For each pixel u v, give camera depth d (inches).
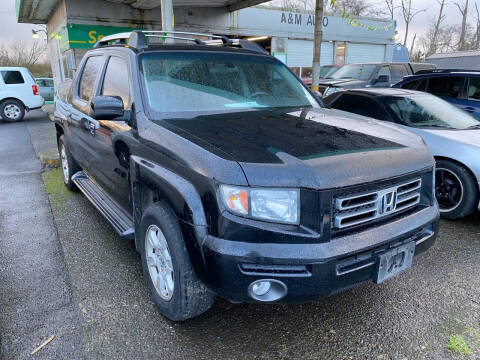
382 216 91.7
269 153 87.3
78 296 116.1
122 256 140.8
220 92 127.5
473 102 277.1
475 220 177.5
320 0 331.0
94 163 154.3
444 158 172.9
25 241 153.4
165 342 97.0
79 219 175.3
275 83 142.9
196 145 91.0
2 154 322.0
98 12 505.0
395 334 100.5
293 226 81.8
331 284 82.4
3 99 535.5
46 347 95.0
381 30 858.1
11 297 115.6
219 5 594.2
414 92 225.5
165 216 95.6
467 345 96.1
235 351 94.2
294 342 97.7
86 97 162.4
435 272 131.4
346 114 133.0
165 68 125.1
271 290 84.3
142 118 112.3
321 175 81.8
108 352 93.4
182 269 91.9
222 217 81.5
